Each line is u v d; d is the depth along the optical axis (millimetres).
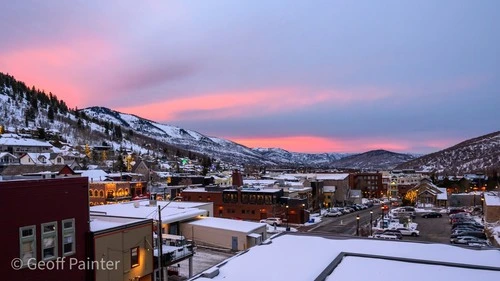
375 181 149000
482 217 72562
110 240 22844
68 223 20859
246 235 40781
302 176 123250
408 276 12656
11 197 18062
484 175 185500
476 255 15789
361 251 16594
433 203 108375
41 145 130000
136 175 115250
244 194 71750
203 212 46906
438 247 17297
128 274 23938
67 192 20875
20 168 97125
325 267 14219
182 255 28203
